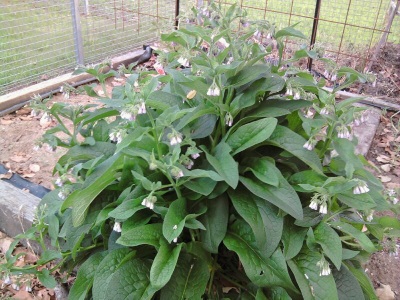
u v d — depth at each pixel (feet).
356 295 6.09
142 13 18.47
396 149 13.23
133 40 19.27
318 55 7.31
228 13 7.11
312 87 7.54
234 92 6.90
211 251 6.12
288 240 6.14
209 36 6.88
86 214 6.61
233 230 6.44
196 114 6.31
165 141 6.48
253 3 21.11
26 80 15.53
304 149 6.35
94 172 6.58
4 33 17.63
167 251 5.81
